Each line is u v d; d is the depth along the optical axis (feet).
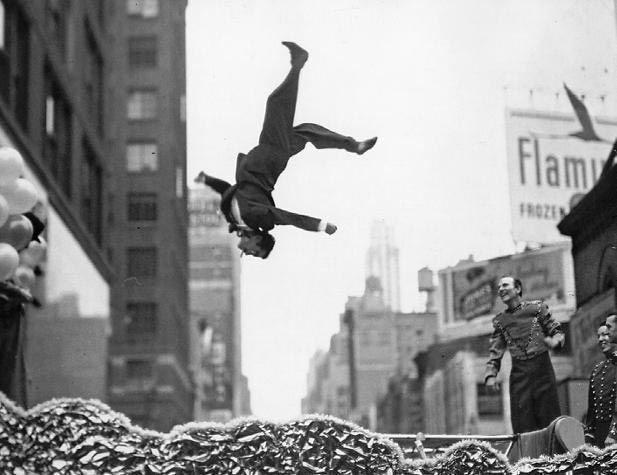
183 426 28.99
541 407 36.94
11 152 34.27
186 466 28.58
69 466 28.14
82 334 71.72
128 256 75.31
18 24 67.56
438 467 29.78
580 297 67.10
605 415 36.01
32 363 65.67
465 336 84.48
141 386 72.43
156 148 78.33
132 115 78.89
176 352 74.43
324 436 29.32
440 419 87.45
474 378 83.87
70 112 74.38
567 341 67.10
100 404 28.84
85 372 71.00
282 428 29.30
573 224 67.77
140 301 74.90
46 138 69.41
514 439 34.32
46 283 67.87
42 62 69.82
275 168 36.81
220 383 75.20
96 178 77.15
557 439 32.22
